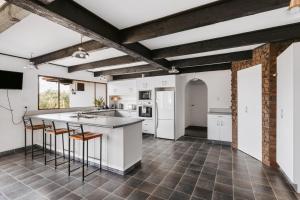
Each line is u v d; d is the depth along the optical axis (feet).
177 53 11.42
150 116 20.27
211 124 17.10
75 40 10.58
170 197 7.61
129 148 10.41
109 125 9.09
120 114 23.27
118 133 10.03
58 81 19.24
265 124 11.19
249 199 7.47
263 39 8.85
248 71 12.79
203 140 18.13
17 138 14.24
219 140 16.71
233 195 7.77
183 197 7.62
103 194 7.82
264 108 11.28
